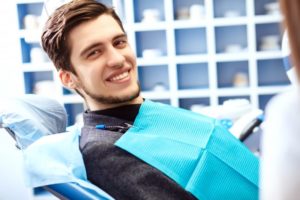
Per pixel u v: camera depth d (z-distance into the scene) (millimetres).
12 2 3031
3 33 3070
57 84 3102
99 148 1067
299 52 444
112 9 1173
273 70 3271
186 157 1065
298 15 433
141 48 3311
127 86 1146
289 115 481
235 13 3066
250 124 1771
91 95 1151
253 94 3061
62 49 1138
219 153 1103
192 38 3297
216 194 1054
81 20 1106
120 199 1030
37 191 1853
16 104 1364
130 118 1168
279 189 480
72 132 1182
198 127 1146
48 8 1304
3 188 2527
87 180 1072
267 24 3158
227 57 3029
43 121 1398
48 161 1066
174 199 1012
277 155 484
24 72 3133
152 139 1092
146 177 1021
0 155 2504
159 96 3143
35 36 3037
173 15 3084
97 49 1108
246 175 1098
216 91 3086
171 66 3082
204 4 3148
